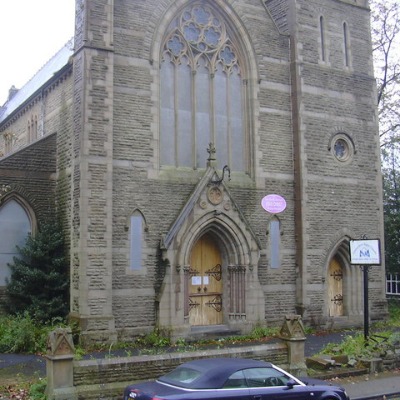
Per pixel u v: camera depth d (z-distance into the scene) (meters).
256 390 10.22
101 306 18.78
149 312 19.81
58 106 22.72
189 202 20.39
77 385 12.16
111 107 19.67
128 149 20.12
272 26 23.86
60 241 20.53
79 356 15.02
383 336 17.77
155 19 21.17
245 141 23.02
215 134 22.48
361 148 25.20
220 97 22.83
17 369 15.23
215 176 20.95
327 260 23.48
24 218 21.44
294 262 23.08
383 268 25.14
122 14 20.55
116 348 18.53
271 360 14.74
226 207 21.09
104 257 19.00
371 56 26.22
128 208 19.88
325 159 23.98
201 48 22.62
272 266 22.55
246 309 21.27
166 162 21.31
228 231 21.23
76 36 20.38
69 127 21.30
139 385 10.12
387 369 16.23
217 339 20.28
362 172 25.06
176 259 19.95
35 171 21.72
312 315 22.78
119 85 20.20
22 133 29.72
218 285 21.84
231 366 10.34
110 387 12.30
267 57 23.56
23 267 20.09
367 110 25.64
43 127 24.41
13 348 17.53
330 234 23.72
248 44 23.20
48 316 19.39
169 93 21.72
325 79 24.47
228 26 23.28
